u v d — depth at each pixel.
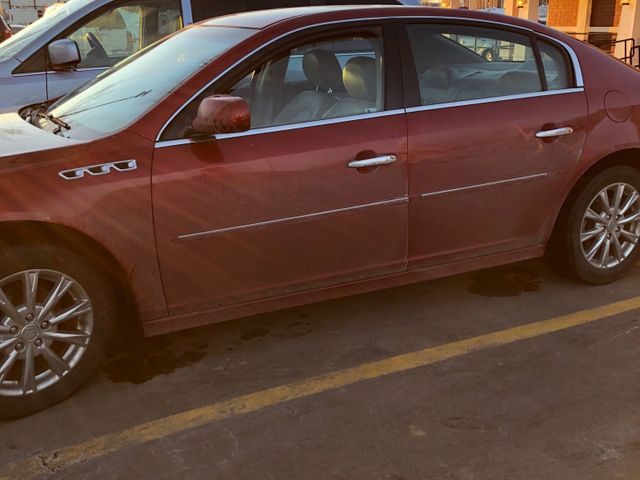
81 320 2.97
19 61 5.16
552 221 3.89
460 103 3.50
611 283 4.17
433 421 2.82
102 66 5.45
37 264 2.79
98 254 2.97
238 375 3.23
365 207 3.31
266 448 2.68
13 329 2.80
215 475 2.53
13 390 2.87
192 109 3.03
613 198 4.00
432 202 3.47
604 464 2.53
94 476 2.54
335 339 3.56
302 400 3.01
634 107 3.90
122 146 2.90
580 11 14.67
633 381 3.08
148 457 2.64
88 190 2.80
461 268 3.72
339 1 6.04
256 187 3.07
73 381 2.99
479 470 2.51
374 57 3.42
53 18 5.51
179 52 3.48
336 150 3.20
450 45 3.57
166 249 2.98
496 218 3.69
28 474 2.56
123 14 5.46
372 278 3.49
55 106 3.71
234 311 3.23
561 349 3.39
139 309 3.04
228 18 3.76
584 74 3.82
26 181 2.72
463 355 3.36
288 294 3.32
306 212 3.19
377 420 2.84
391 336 3.57
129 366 3.32
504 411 2.88
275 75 3.25
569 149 3.74
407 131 3.35
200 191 2.97
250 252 3.14
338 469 2.54
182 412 2.94
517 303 3.92
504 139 3.56
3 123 3.48
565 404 2.92
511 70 3.67
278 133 3.14
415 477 2.48
